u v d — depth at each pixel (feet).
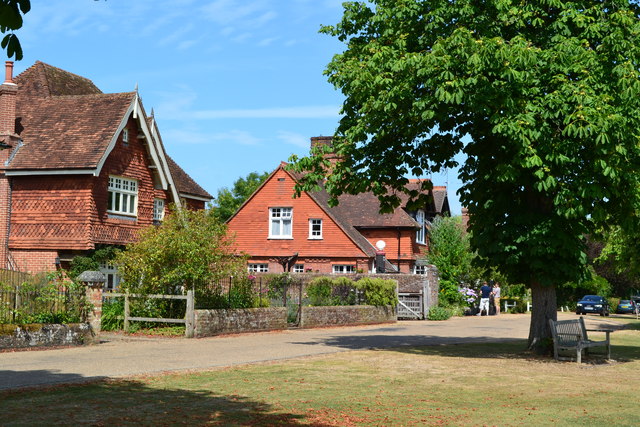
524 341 72.84
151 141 102.47
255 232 152.87
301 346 61.93
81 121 96.43
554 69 49.39
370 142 60.13
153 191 105.60
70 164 89.40
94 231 91.20
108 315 71.51
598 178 50.19
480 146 55.72
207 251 71.72
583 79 48.78
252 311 77.41
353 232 151.94
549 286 57.16
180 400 32.48
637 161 51.49
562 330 55.57
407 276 120.47
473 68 48.67
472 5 53.98
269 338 70.64
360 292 103.35
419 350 60.18
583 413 31.83
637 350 65.77
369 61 54.65
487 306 142.31
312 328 88.63
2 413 28.14
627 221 54.29
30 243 91.86
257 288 88.69
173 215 73.87
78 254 91.20
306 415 29.81
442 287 140.77
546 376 44.57
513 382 41.55
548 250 52.19
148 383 37.60
